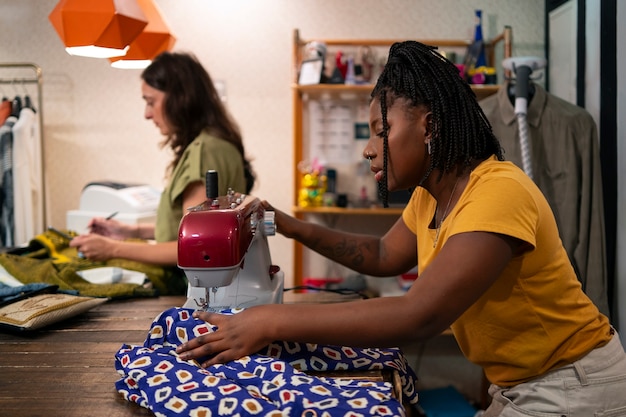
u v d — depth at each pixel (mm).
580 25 2596
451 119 1073
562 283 1089
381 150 1101
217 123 2090
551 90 2982
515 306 1075
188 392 932
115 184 2717
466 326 1152
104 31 1722
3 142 2975
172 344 1121
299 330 979
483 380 3020
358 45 3051
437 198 1171
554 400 1111
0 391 1033
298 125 3057
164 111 2074
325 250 1493
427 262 1206
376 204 3033
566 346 1115
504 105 2443
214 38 3152
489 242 933
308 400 911
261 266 1323
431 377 3238
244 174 2221
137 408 961
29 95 3279
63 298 1515
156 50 2158
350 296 1746
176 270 1994
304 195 2939
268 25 3145
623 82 2301
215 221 1078
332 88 2863
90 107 3236
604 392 1110
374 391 961
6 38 3223
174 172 2012
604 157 2408
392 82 1079
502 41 3123
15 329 1361
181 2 3139
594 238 2346
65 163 3268
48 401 989
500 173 1025
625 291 2352
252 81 3170
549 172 2410
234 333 1037
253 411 878
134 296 1771
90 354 1232
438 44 3008
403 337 936
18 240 3012
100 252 1894
